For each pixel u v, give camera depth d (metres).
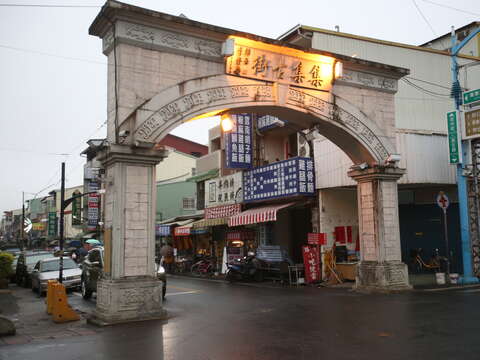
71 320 10.23
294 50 12.95
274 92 12.73
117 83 10.53
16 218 79.69
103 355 6.73
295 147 21.62
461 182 15.81
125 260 10.08
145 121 10.70
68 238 49.19
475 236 15.85
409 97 20.00
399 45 20.27
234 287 16.80
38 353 7.02
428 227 19.17
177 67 11.32
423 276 17.84
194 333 8.19
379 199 14.27
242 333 8.02
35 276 17.05
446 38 24.09
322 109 13.63
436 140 17.19
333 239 18.19
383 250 14.02
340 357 6.14
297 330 8.12
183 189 37.66
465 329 7.69
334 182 17.41
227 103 11.94
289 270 17.06
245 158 21.12
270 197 19.72
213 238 25.55
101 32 11.27
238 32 11.85
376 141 14.56
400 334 7.48
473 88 21.19
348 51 19.45
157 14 10.70
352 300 12.01
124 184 10.29
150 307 10.02
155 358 6.43
